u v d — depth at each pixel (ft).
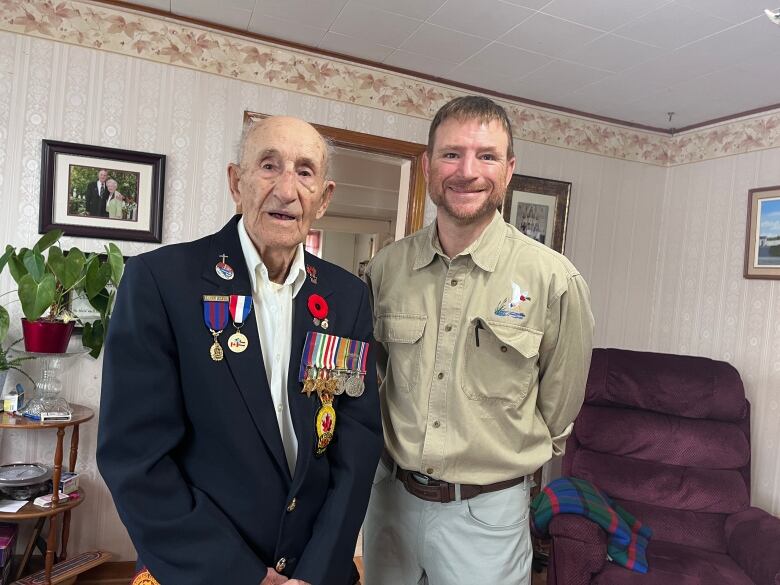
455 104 4.09
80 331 7.88
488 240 4.31
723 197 10.25
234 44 8.50
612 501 7.74
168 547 2.95
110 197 8.00
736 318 9.86
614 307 11.32
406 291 4.52
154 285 3.18
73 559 7.48
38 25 7.61
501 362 4.21
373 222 22.50
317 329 3.63
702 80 8.72
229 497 3.19
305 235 3.46
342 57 9.01
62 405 7.15
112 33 7.92
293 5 7.45
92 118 7.90
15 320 7.66
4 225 7.62
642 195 11.37
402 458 4.26
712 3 6.52
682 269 11.00
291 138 3.31
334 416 3.66
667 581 6.39
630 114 10.58
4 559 6.95
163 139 8.26
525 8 6.98
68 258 7.00
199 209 8.48
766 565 6.47
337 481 3.57
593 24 7.25
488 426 4.22
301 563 3.29
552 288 4.25
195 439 3.25
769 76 8.37
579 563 6.40
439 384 4.21
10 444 7.71
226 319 3.29
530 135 10.43
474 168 3.96
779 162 9.34
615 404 8.53
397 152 9.53
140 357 3.09
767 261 9.34
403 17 7.51
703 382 8.38
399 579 4.56
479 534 4.22
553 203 10.61
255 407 3.25
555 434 4.76
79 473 7.97
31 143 7.67
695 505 7.85
